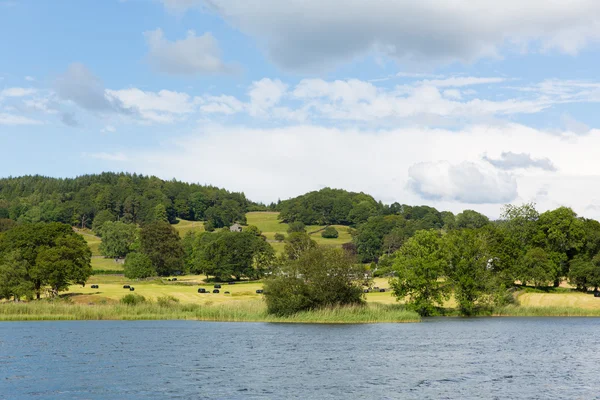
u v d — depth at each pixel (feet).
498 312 419.33
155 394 151.02
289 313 355.56
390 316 356.59
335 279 357.41
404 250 401.49
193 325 335.26
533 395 152.15
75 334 284.61
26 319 364.58
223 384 163.32
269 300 362.33
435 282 388.37
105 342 253.44
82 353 220.02
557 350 234.58
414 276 384.88
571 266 520.42
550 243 544.62
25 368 187.42
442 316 406.21
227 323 347.36
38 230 516.32
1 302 432.25
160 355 215.92
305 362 201.05
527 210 591.78
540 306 434.30
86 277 498.28
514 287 521.24
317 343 252.42
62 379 169.68
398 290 395.14
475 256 421.59
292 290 360.48
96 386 160.25
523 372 184.55
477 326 333.62
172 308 393.91
